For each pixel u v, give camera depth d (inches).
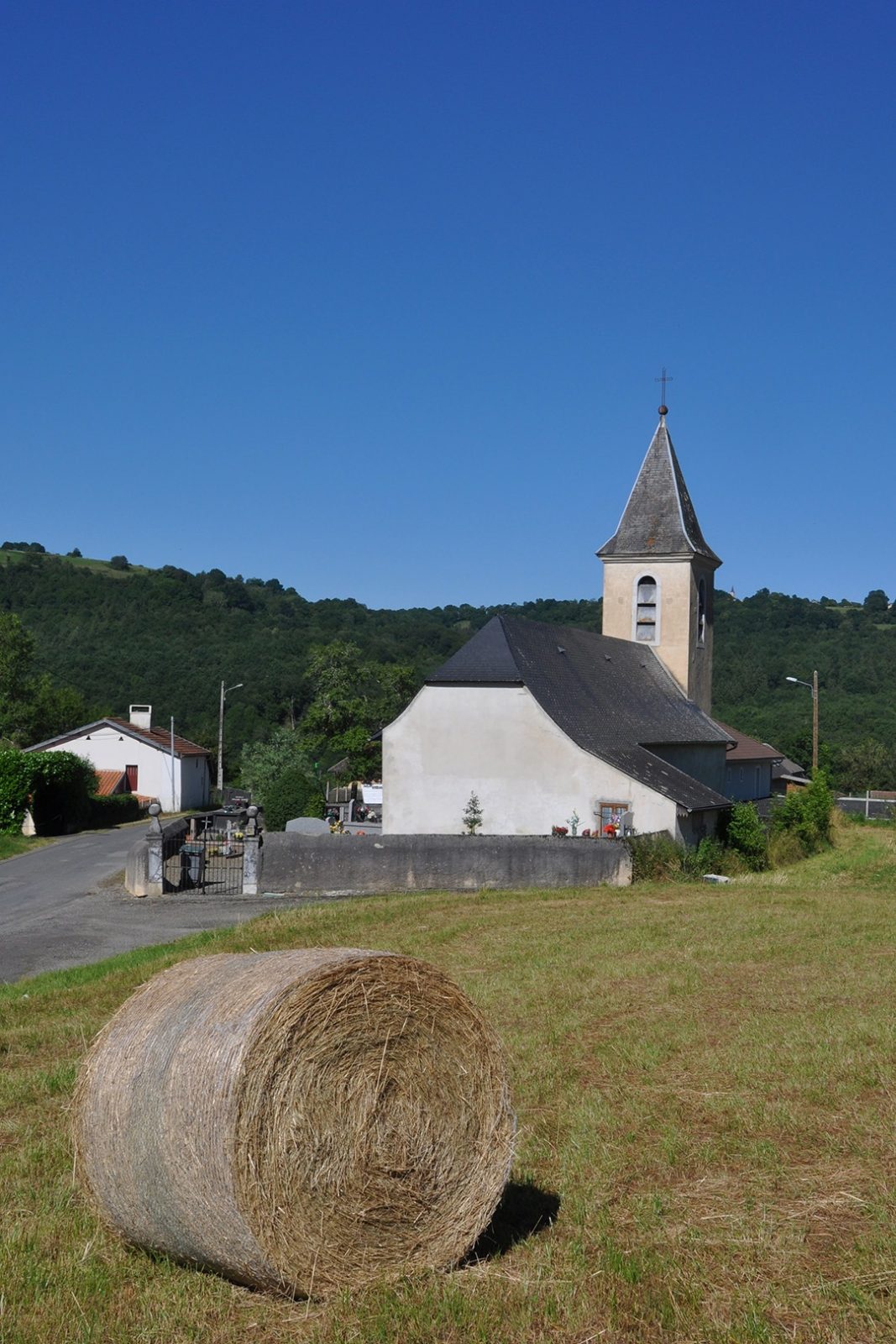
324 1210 242.4
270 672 3472.0
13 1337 220.1
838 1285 236.2
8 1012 501.4
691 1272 242.5
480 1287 241.8
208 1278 248.8
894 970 595.8
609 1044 428.1
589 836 1133.7
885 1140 321.4
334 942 689.6
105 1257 255.3
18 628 2878.9
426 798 1257.4
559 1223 270.2
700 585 1673.2
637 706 1445.6
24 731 2842.0
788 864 1403.8
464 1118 260.8
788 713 3016.7
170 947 690.8
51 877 1194.6
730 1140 320.2
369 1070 251.4
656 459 1654.8
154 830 998.4
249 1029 241.1
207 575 4345.5
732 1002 512.4
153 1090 250.4
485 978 568.1
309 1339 221.9
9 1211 276.8
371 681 2677.2
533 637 1348.4
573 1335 221.1
